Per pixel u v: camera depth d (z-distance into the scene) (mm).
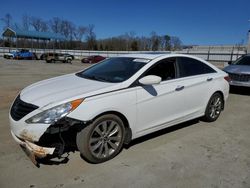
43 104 3152
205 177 3209
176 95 4312
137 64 4137
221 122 5461
